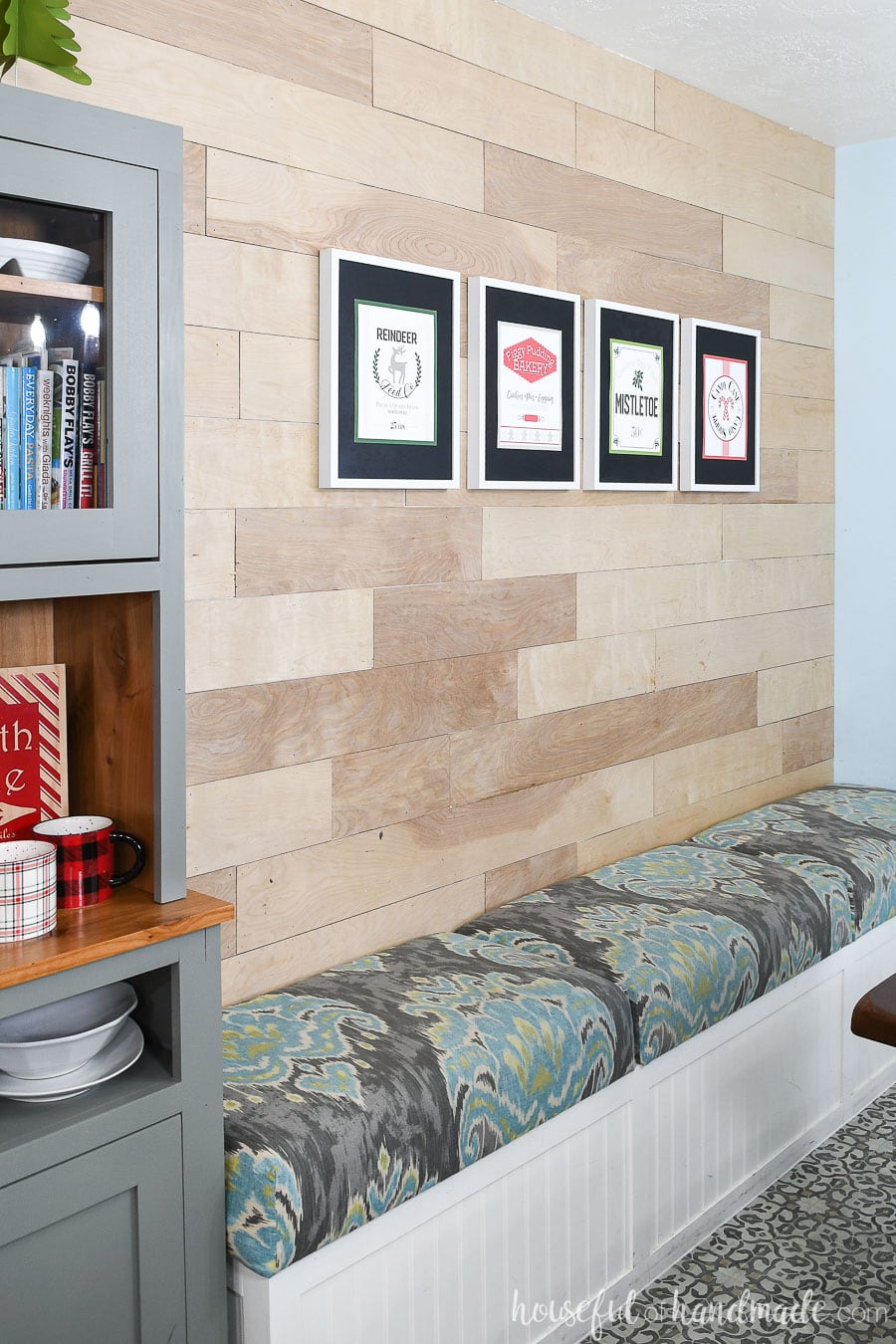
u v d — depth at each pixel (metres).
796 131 3.66
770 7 2.72
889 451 3.85
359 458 2.39
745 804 3.66
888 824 3.47
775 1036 2.77
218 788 2.23
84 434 1.56
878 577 3.91
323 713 2.40
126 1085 1.67
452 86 2.57
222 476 2.20
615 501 3.09
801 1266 2.43
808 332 3.79
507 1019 2.13
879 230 3.79
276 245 2.25
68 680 1.85
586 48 2.90
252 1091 1.87
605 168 2.98
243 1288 1.76
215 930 1.71
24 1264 1.54
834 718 4.05
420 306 2.49
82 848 1.68
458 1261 1.99
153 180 1.59
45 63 1.51
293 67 2.25
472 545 2.70
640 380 3.09
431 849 2.65
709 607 3.45
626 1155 2.34
